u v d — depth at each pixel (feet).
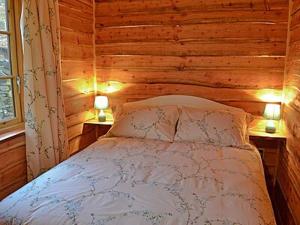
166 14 10.68
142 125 9.32
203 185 5.76
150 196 5.23
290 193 8.22
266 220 4.78
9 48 7.59
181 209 4.81
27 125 7.61
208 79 10.61
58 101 8.37
